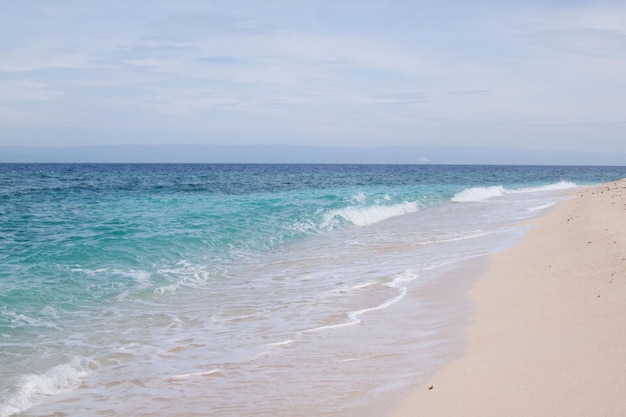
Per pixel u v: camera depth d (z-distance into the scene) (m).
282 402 5.19
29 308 8.52
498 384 5.11
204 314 8.62
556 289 8.79
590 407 4.43
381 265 12.66
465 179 74.12
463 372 5.57
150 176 67.50
